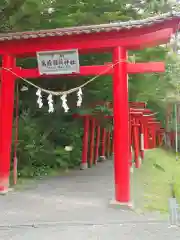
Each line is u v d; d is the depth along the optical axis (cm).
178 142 2402
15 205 663
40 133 1219
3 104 778
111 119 1528
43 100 1131
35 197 746
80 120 1413
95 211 615
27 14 870
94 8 977
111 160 1758
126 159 675
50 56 718
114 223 536
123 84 691
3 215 584
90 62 1014
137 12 1164
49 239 462
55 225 525
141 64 693
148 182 1005
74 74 735
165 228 513
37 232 494
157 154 1980
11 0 859
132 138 1412
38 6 859
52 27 945
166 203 693
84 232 492
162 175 1208
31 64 1007
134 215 588
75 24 942
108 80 1040
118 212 609
